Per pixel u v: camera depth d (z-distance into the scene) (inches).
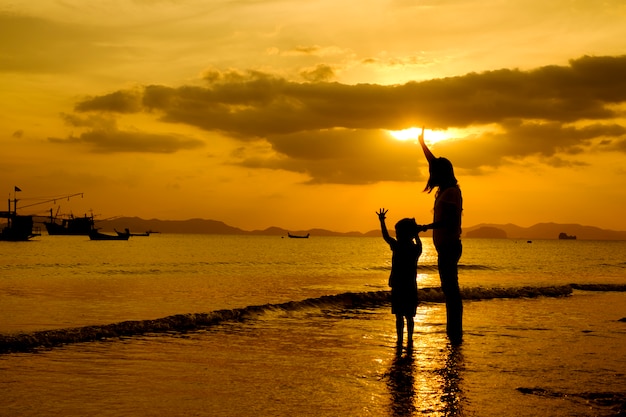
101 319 546.6
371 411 232.8
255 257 2603.3
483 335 426.9
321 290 944.9
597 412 230.7
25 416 223.3
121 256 2465.6
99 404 241.4
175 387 271.6
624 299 752.3
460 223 386.0
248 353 358.9
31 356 341.4
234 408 237.0
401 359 338.6
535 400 248.5
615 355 352.2
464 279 1328.7
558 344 390.3
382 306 639.1
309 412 231.6
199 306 673.6
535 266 2130.9
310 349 372.5
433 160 396.2
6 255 2460.6
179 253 2898.6
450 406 239.5
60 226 6732.3
